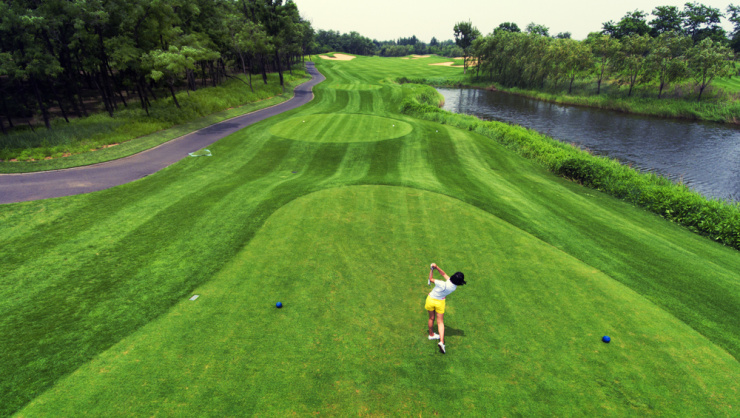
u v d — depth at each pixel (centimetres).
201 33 4131
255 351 604
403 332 661
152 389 530
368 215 1197
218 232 1075
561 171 2031
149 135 2431
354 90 4925
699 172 2433
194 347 615
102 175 1669
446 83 7812
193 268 880
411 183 1545
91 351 612
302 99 4391
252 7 5028
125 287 805
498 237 1079
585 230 1237
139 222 1153
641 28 7881
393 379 553
